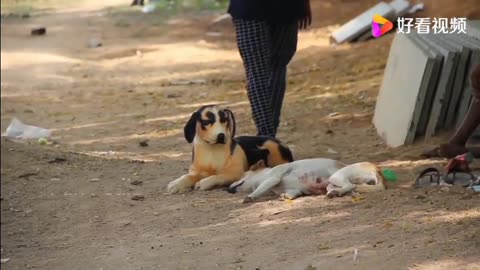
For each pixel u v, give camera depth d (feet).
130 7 103.45
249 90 33.27
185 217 26.04
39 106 51.80
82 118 47.57
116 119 46.83
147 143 40.11
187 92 54.54
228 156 28.71
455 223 21.88
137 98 53.26
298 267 20.17
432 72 32.53
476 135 31.65
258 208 25.85
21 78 61.77
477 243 20.12
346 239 21.81
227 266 21.11
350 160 32.32
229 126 28.55
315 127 40.47
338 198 25.75
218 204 26.91
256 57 32.91
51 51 73.26
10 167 33.86
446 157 30.25
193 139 29.09
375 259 19.86
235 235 23.67
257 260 21.25
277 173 27.27
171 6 100.27
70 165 34.42
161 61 67.31
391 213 23.53
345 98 47.47
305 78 56.29
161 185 30.45
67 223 27.32
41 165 34.24
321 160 27.66
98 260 23.32
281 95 33.86
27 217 28.22
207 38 78.38
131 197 29.14
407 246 20.52
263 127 33.40
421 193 25.27
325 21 81.56
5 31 85.66
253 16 32.35
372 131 38.19
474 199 23.99
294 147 35.47
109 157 36.29
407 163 30.40
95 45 75.87
